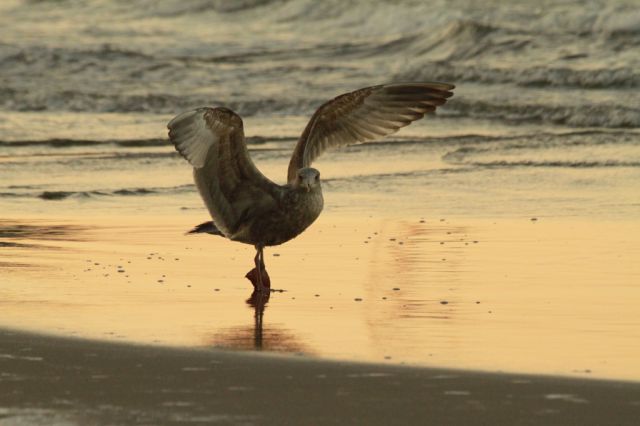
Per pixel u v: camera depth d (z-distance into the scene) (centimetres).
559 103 2789
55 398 824
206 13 4328
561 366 920
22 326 1062
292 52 3653
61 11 4394
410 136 2516
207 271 1361
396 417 781
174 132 1034
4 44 3478
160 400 819
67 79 3195
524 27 3666
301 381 870
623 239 1537
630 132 2489
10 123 2659
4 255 1459
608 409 795
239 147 1098
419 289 1251
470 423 768
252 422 770
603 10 3672
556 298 1197
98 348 976
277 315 1127
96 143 2448
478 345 994
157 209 1833
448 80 3145
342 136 1209
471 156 2264
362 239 1563
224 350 973
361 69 3344
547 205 1814
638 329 1055
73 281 1295
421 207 1816
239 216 1162
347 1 4144
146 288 1259
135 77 3250
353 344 999
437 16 3922
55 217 1762
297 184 1159
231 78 3231
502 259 1412
